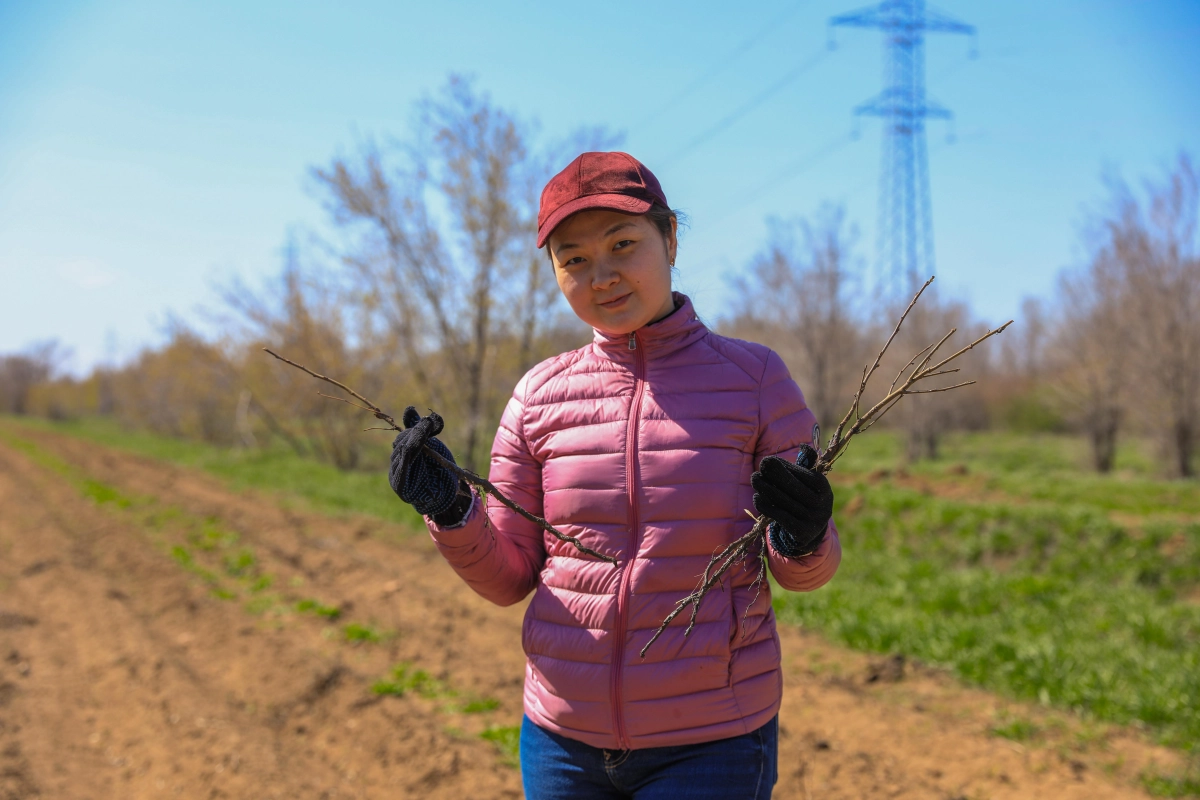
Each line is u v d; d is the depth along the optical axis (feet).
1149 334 62.03
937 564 33.06
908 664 20.08
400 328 53.01
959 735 15.80
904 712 17.10
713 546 5.93
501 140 48.75
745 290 87.76
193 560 32.09
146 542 35.99
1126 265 62.90
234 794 14.10
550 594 6.24
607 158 5.98
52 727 17.15
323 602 25.75
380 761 15.12
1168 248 61.36
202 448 93.04
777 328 88.07
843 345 86.74
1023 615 24.06
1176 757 14.66
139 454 88.79
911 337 85.15
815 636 22.91
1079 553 33.04
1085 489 53.21
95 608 25.79
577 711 5.96
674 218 6.38
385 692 18.03
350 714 17.16
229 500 50.26
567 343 52.06
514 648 21.50
